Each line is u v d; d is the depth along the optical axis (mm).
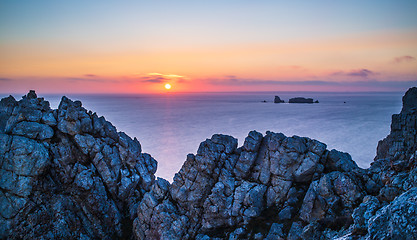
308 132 171375
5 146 35125
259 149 36531
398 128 42969
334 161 32875
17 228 33188
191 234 34938
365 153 109500
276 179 33875
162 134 173250
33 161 35219
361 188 28859
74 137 39188
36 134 37094
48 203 35000
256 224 31797
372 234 15438
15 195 34000
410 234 13883
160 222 35781
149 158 47156
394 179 23844
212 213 34250
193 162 38000
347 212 27531
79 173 37969
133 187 42438
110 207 38719
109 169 40281
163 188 38812
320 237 25469
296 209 31391
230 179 35594
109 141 42000
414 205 14688
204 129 192375
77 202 36719
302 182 33812
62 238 34062
